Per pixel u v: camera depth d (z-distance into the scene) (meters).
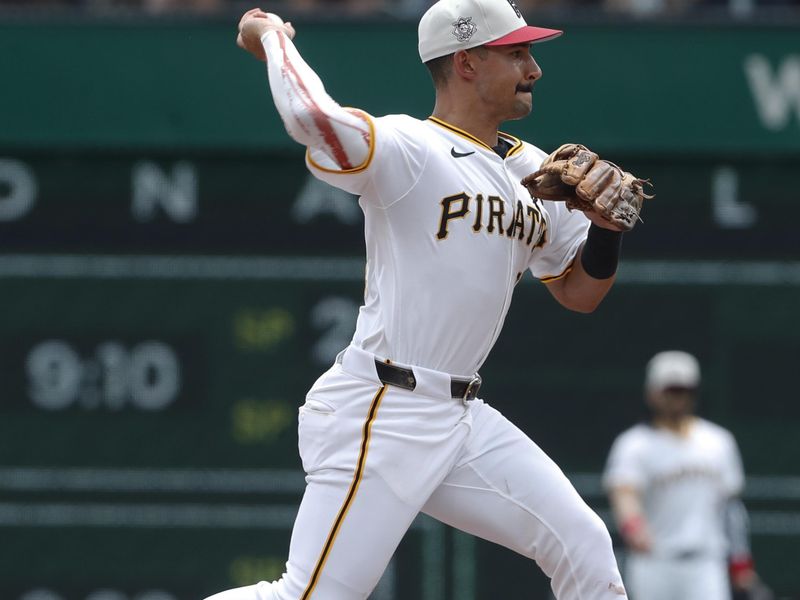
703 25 29.47
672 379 28.73
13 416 29.55
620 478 28.72
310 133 13.61
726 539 28.95
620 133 29.50
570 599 15.01
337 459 14.42
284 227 29.56
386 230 14.28
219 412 29.64
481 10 14.36
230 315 29.58
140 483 29.64
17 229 29.45
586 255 15.29
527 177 14.23
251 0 32.66
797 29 29.50
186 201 29.58
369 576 14.44
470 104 14.57
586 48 29.42
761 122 29.61
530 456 14.92
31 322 29.50
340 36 28.89
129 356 29.58
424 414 14.39
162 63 29.28
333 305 29.59
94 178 29.55
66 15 29.20
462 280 14.27
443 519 15.16
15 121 29.20
